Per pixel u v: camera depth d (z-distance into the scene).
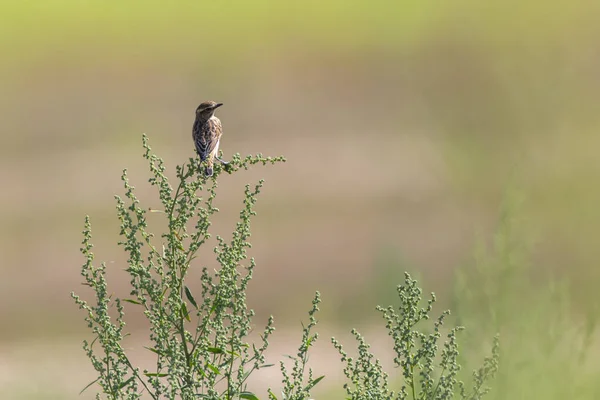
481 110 25.27
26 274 19.30
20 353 14.07
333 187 24.61
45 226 22.03
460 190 19.86
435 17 37.75
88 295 18.02
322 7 41.38
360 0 41.31
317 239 21.05
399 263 7.98
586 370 6.47
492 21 35.19
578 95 18.83
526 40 33.28
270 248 20.62
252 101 33.59
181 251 5.36
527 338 6.54
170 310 5.28
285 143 29.27
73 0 39.19
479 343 6.55
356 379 5.31
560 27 32.81
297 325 15.12
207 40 38.16
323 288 17.98
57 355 13.54
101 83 34.28
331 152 27.61
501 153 19.75
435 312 7.88
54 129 30.06
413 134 27.45
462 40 35.03
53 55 35.50
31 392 11.52
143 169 26.55
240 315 5.40
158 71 35.81
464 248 16.14
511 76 23.83
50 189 24.88
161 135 30.17
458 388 5.71
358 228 21.45
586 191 12.16
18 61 35.00
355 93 33.72
